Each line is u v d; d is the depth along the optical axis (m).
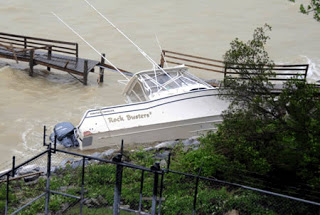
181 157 22.14
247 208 17.97
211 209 18.06
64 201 18.81
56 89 37.03
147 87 30.69
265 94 20.48
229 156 20.50
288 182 19.22
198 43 47.59
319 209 17.98
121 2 57.75
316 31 51.84
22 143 28.03
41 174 21.73
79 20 52.00
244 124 19.55
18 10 53.44
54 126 30.41
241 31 50.94
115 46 46.19
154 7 56.53
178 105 28.97
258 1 60.19
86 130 27.58
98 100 35.59
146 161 22.97
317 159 17.81
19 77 38.69
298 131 18.94
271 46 47.47
